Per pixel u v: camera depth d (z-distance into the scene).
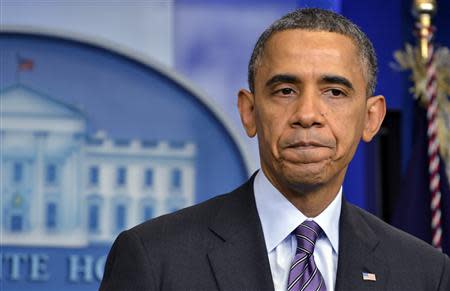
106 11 10.24
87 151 9.93
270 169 4.86
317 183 4.66
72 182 9.88
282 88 4.64
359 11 11.85
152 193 10.01
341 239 4.97
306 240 4.84
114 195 9.94
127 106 10.03
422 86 11.05
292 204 4.91
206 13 10.46
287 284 4.74
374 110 5.18
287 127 4.60
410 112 11.88
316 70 4.59
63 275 9.80
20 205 9.78
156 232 4.96
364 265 4.94
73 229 9.84
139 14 10.32
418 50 11.18
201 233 4.94
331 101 4.63
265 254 4.82
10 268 9.73
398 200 10.84
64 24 10.16
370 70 4.91
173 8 10.40
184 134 10.07
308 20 4.75
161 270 4.78
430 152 10.69
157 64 10.05
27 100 9.88
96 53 10.02
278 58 4.66
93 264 9.85
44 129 9.88
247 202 5.07
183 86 10.06
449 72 11.45
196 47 10.42
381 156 11.85
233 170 10.08
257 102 4.79
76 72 9.97
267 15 10.54
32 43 9.91
